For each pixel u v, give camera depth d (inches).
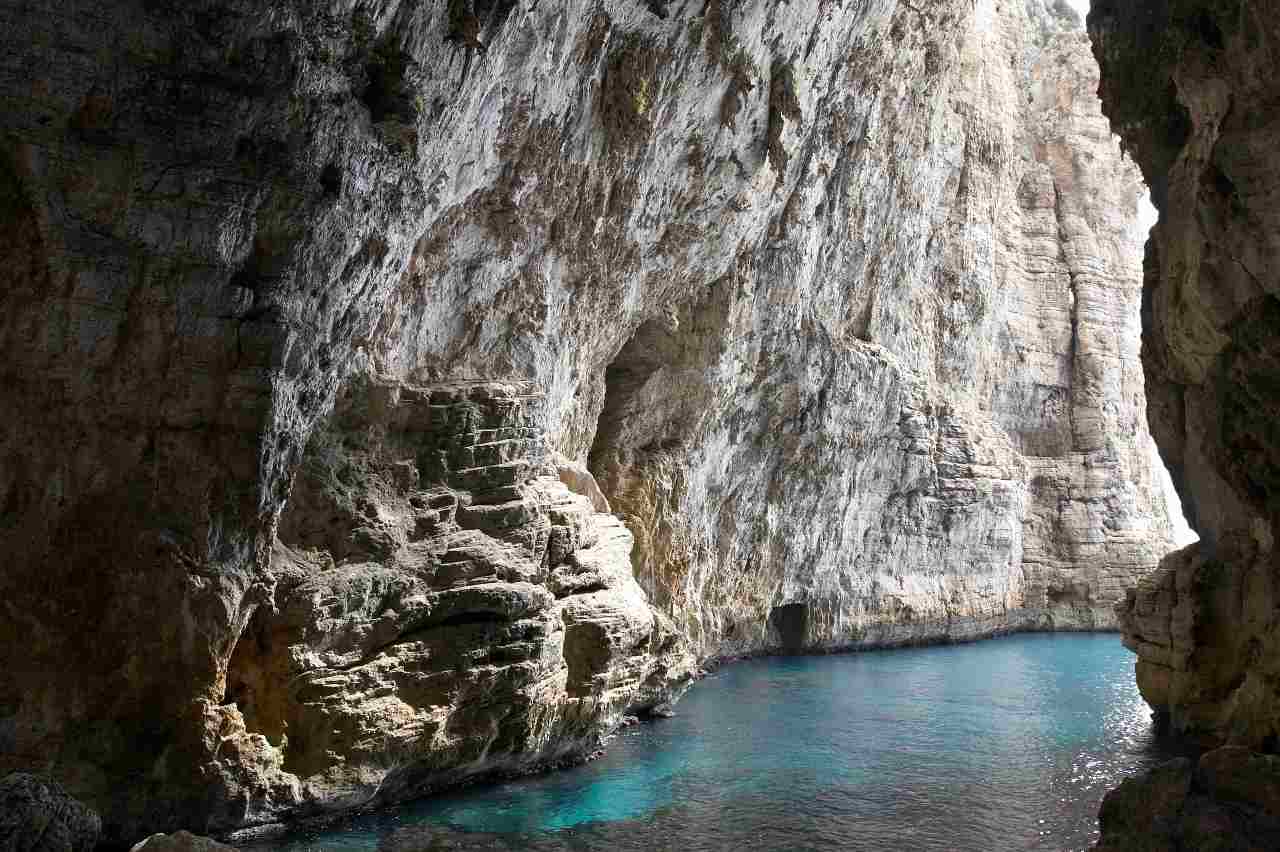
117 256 515.5
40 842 340.5
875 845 607.5
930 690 1127.0
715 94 901.8
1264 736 668.1
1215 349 703.1
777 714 983.0
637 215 905.5
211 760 527.2
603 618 776.9
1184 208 697.6
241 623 552.1
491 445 708.7
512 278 807.1
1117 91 741.3
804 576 1378.0
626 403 1138.0
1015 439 1779.0
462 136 646.5
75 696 518.3
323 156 542.9
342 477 631.8
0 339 510.9
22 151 498.6
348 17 534.0
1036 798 708.7
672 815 648.4
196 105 511.2
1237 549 799.1
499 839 581.9
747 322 1156.5
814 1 950.4
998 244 1740.9
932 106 1432.1
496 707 664.4
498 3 607.8
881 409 1411.2
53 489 518.6
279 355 540.7
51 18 484.7
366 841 563.2
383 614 618.5
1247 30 541.6
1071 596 1721.2
